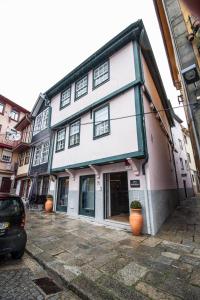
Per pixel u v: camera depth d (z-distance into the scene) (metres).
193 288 3.06
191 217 8.68
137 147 6.79
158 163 8.55
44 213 10.80
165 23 7.90
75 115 10.31
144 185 6.75
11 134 17.61
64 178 11.60
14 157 20.34
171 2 6.29
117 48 8.88
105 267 3.86
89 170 9.45
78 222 8.27
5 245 3.97
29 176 14.79
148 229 6.30
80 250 4.84
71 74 11.37
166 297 2.83
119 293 2.95
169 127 16.05
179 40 5.53
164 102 14.21
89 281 3.31
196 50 4.98
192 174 23.64
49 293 3.06
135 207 6.40
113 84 8.58
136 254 4.55
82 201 9.65
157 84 11.88
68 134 10.88
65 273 3.60
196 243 5.30
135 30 7.84
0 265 4.04
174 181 12.88
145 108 7.91
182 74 4.68
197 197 18.52
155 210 6.76
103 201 8.23
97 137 8.60
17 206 4.53
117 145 7.54
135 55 7.96
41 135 13.96
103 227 7.31
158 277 3.43
